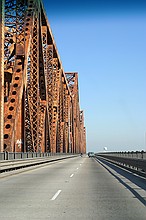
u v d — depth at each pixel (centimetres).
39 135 4662
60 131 7281
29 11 3662
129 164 2856
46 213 986
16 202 1181
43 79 4872
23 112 3388
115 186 1672
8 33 3438
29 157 3538
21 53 3306
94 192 1446
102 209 1050
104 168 3372
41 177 2209
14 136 2981
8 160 2588
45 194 1384
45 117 5200
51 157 5141
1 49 2722
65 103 8706
